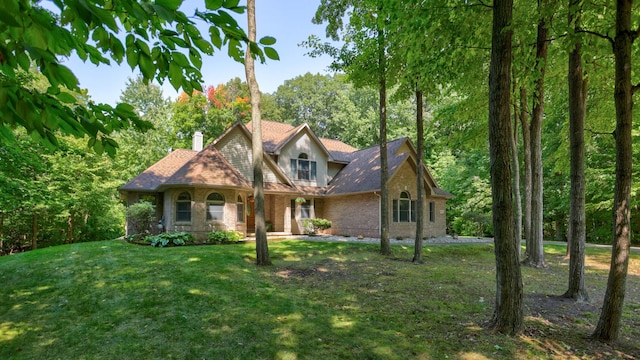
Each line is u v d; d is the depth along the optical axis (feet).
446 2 19.48
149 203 52.85
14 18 3.51
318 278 27.55
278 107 146.30
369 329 16.26
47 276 26.61
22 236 67.92
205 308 19.02
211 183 49.73
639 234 61.98
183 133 102.27
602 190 58.39
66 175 57.93
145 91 133.39
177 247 41.14
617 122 15.15
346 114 117.39
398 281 26.71
